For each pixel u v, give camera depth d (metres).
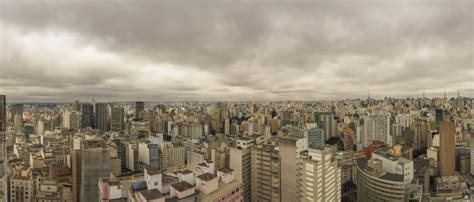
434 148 193.38
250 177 134.12
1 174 122.25
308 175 102.19
